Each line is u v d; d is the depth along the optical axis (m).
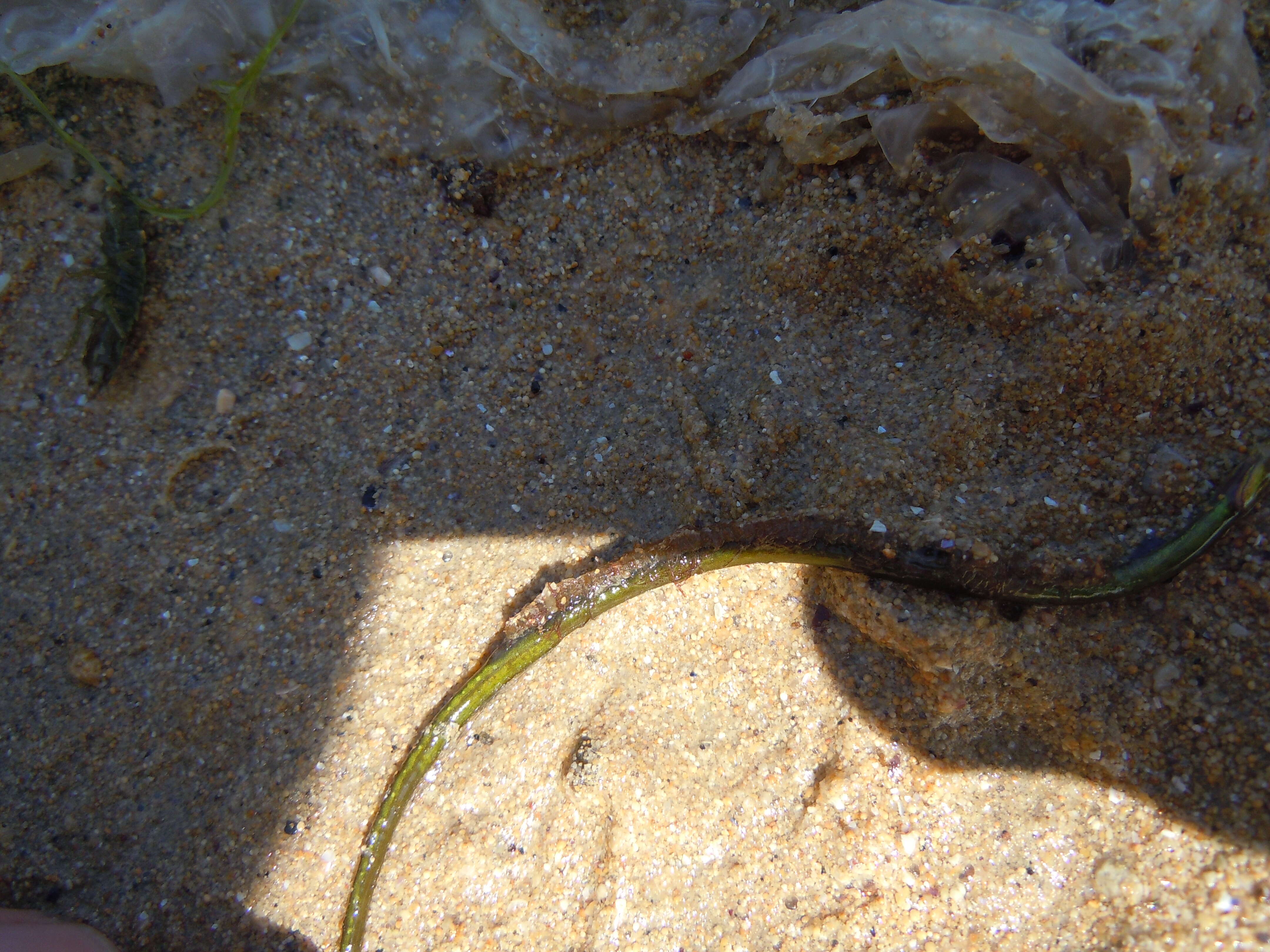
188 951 0.09
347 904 0.09
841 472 0.10
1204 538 0.09
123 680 0.10
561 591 0.10
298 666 0.10
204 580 0.10
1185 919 0.09
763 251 0.10
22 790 0.09
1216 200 0.09
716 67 0.10
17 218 0.10
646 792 0.10
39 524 0.10
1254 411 0.09
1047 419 0.09
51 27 0.10
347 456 0.10
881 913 0.09
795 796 0.10
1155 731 0.09
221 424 0.10
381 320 0.10
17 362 0.10
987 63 0.09
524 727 0.10
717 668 0.10
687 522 0.10
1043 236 0.09
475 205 0.10
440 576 0.10
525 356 0.10
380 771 0.10
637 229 0.10
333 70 0.10
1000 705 0.09
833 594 0.10
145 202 0.10
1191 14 0.09
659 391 0.10
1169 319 0.09
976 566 0.09
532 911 0.10
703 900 0.10
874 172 0.10
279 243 0.10
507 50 0.10
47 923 0.09
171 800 0.09
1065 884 0.09
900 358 0.10
